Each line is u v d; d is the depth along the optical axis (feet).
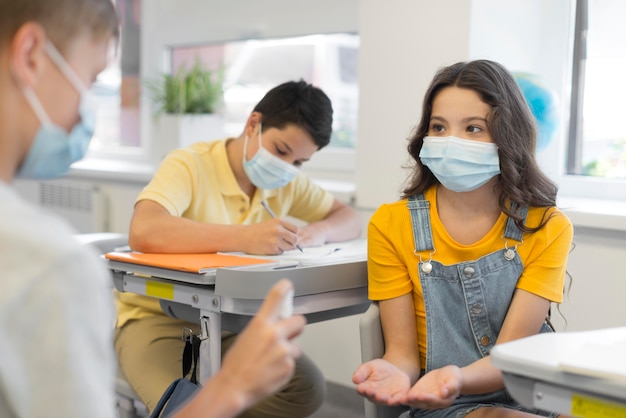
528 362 3.35
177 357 6.11
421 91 8.15
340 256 5.82
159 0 12.67
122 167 12.56
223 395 2.78
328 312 5.79
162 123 11.57
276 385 2.82
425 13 8.06
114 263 5.66
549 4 8.39
